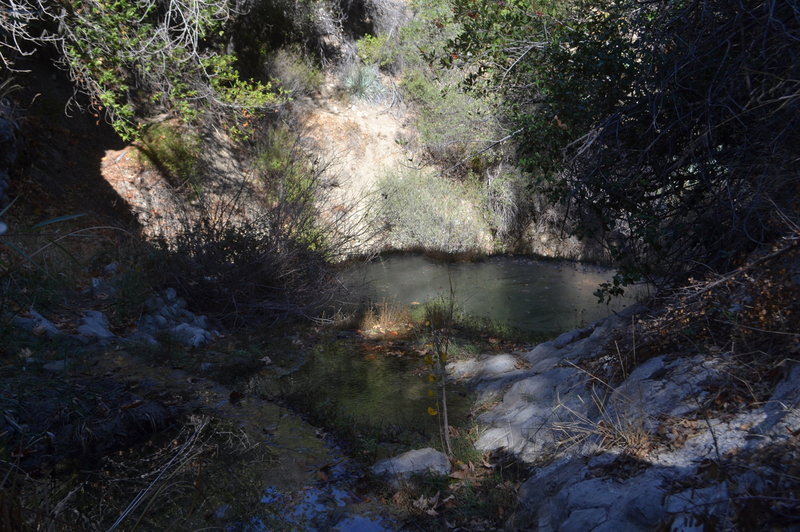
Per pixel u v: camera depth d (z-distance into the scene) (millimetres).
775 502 2598
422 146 16750
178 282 8156
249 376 6129
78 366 5711
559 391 4871
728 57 4930
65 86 12250
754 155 4816
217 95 11734
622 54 5809
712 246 5145
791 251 3945
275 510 3725
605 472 3383
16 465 3055
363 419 5070
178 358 6359
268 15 16453
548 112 6207
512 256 15594
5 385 4809
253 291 8539
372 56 17562
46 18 11875
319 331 8023
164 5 12031
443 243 15164
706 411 3572
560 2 6309
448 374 6254
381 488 4000
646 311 5625
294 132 15273
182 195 12352
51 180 10664
